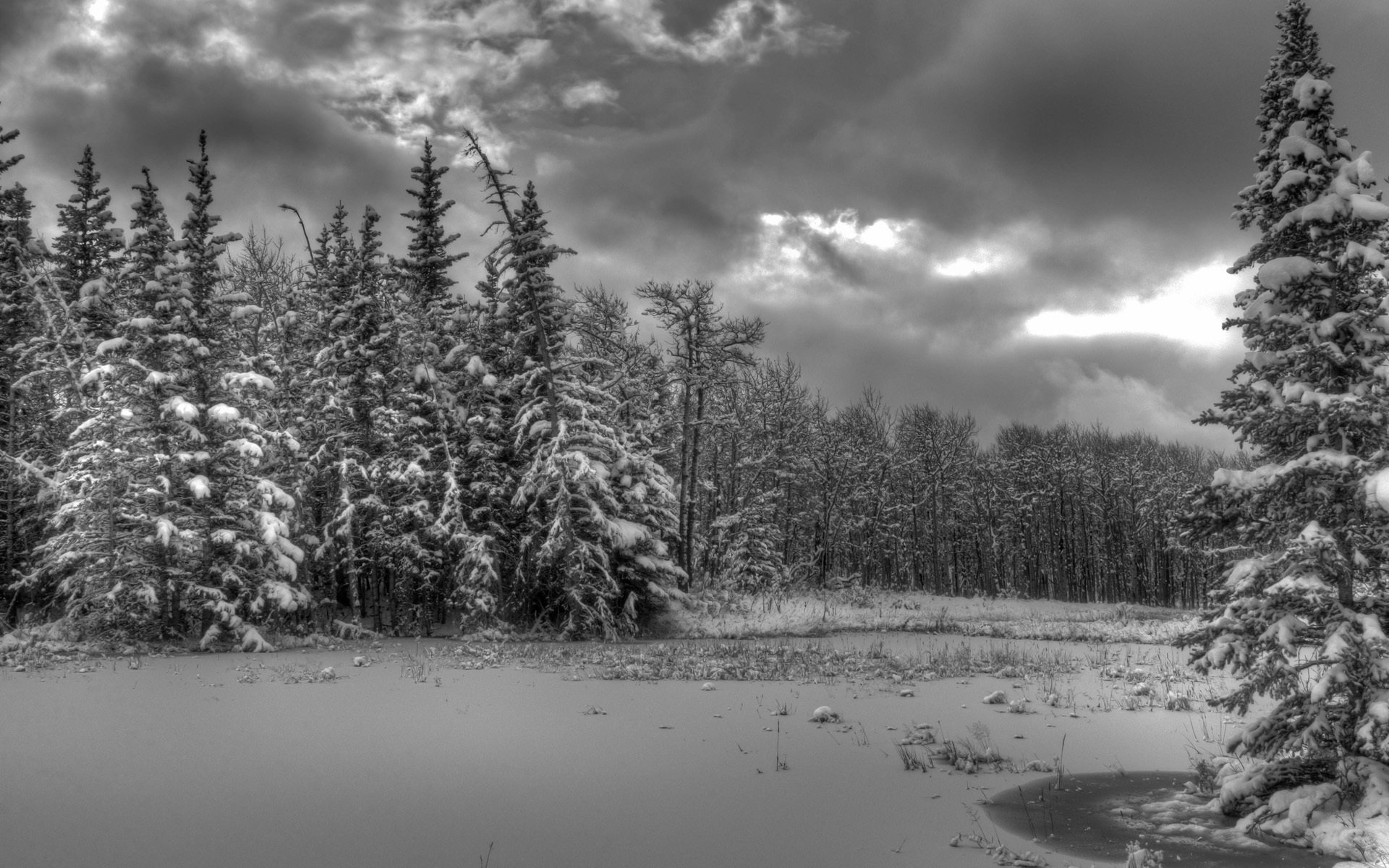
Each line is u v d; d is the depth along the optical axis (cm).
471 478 3259
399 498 3228
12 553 3084
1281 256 879
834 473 6462
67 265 3384
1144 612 5206
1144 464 8019
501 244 3175
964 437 7638
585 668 2064
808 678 1869
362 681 1806
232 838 768
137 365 2659
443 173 3381
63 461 2923
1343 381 839
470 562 3088
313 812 846
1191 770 1018
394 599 3400
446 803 880
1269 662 814
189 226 2797
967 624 4025
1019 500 7556
